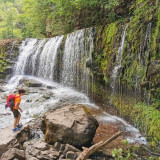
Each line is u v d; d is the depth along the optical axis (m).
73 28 10.88
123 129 4.72
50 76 10.47
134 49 4.98
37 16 15.38
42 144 3.54
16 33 18.42
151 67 4.25
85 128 3.64
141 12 5.08
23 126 4.32
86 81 7.78
